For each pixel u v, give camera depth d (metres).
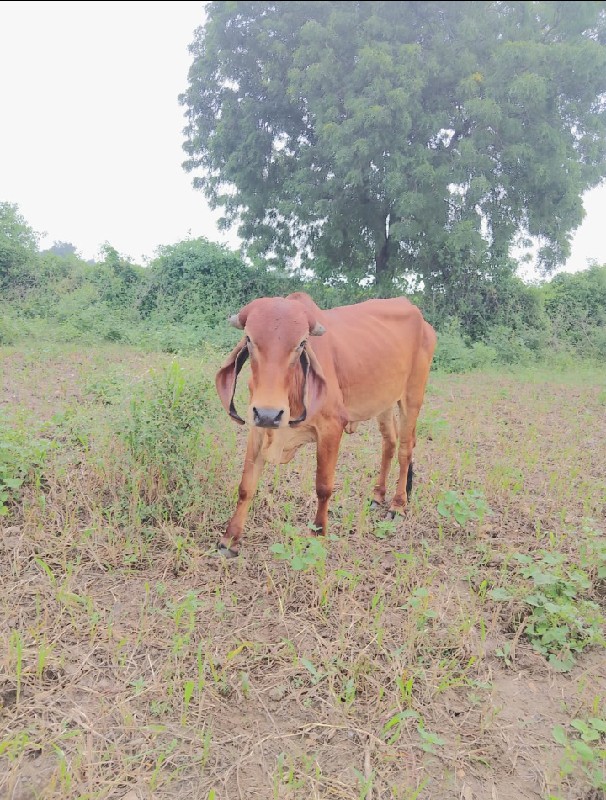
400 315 4.82
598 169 14.28
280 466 5.17
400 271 15.90
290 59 14.46
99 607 3.22
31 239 15.79
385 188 13.59
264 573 3.68
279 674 2.84
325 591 3.40
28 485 4.30
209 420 4.83
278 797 2.21
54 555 3.63
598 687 2.94
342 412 3.97
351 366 4.16
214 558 3.78
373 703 2.72
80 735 2.40
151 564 3.65
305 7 14.15
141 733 2.46
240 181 15.26
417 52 12.87
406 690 2.73
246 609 3.33
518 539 4.34
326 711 2.65
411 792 2.30
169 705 2.62
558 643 3.21
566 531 4.44
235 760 2.37
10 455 4.28
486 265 15.32
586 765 2.46
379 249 15.55
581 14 13.32
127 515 4.08
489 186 13.05
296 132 15.48
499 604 3.51
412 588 3.64
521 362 13.99
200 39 15.86
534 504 4.82
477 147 13.40
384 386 4.43
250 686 2.75
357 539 4.22
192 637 3.05
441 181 13.24
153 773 2.26
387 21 13.58
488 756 2.49
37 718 2.48
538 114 13.38
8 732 2.40
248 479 3.80
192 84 15.70
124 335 12.28
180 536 3.90
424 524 4.55
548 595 3.49
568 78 13.38
